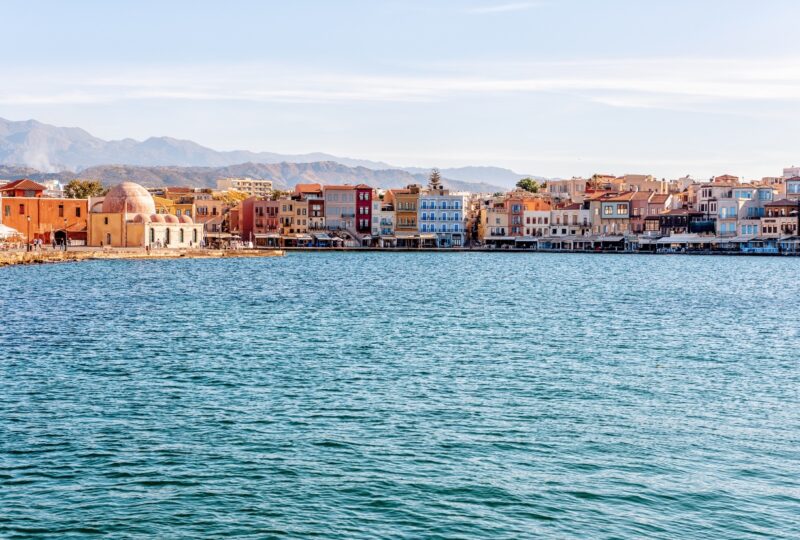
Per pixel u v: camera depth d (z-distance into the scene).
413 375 55.88
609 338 73.25
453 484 35.59
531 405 47.97
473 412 46.25
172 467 37.22
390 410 46.50
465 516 32.75
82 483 35.44
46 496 34.16
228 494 34.47
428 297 112.62
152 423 43.69
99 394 49.62
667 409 47.44
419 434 42.09
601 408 47.47
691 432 42.94
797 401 49.50
